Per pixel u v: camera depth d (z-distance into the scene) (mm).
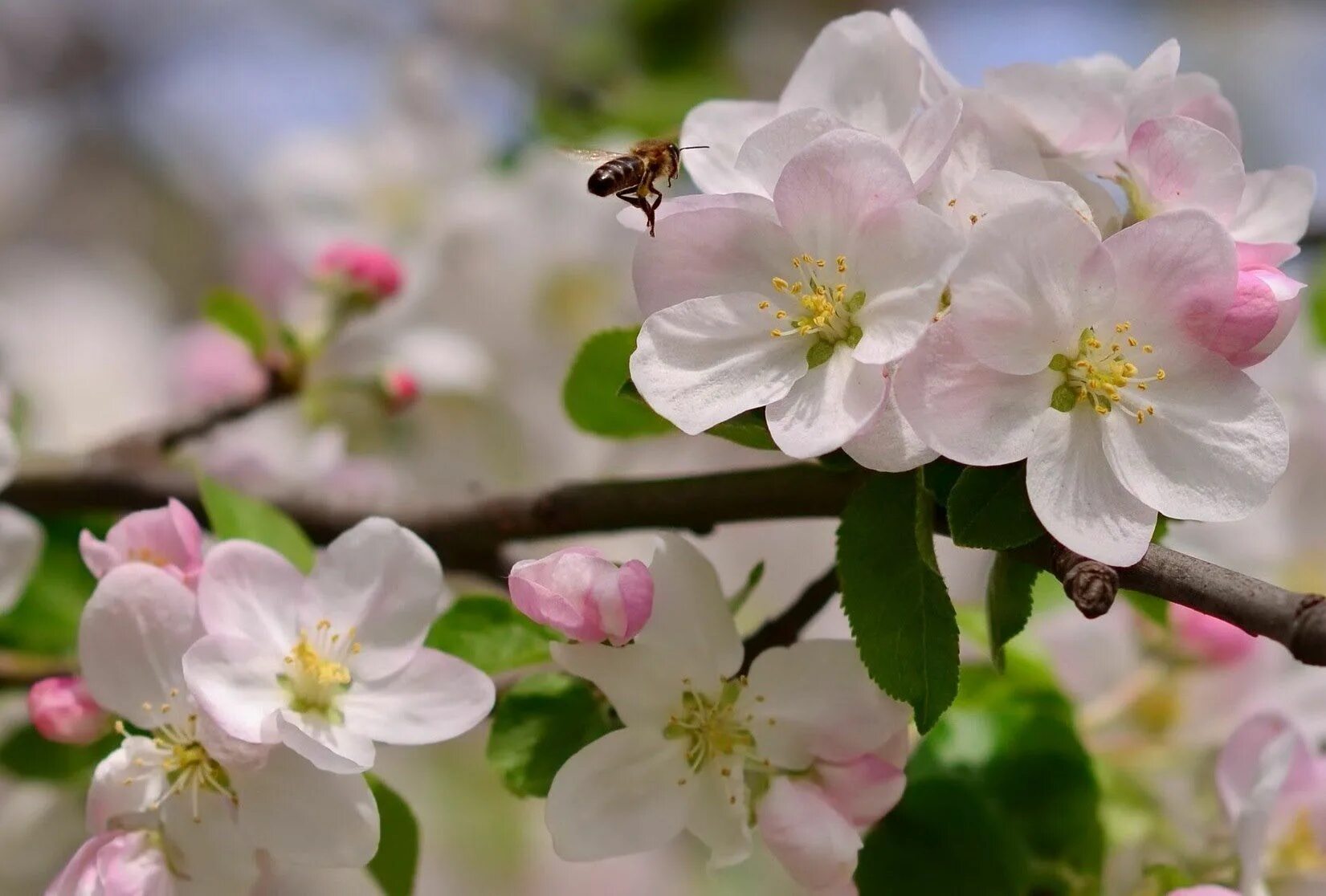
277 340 652
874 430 451
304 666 470
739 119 483
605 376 502
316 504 549
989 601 467
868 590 462
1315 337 649
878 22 479
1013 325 450
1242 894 507
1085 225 450
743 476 495
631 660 468
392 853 500
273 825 465
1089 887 517
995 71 471
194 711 470
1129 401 454
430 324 675
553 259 679
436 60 753
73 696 482
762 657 471
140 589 473
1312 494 612
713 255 461
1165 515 452
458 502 530
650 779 468
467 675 475
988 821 501
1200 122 465
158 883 466
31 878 670
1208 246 450
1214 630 554
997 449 449
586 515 510
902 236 451
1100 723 564
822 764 470
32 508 571
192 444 645
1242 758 521
